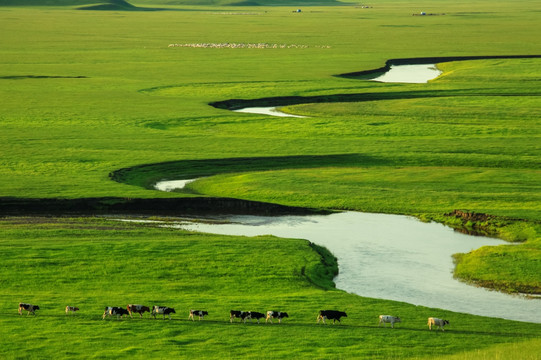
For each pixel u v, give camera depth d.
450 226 103.50
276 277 78.50
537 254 87.12
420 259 88.81
